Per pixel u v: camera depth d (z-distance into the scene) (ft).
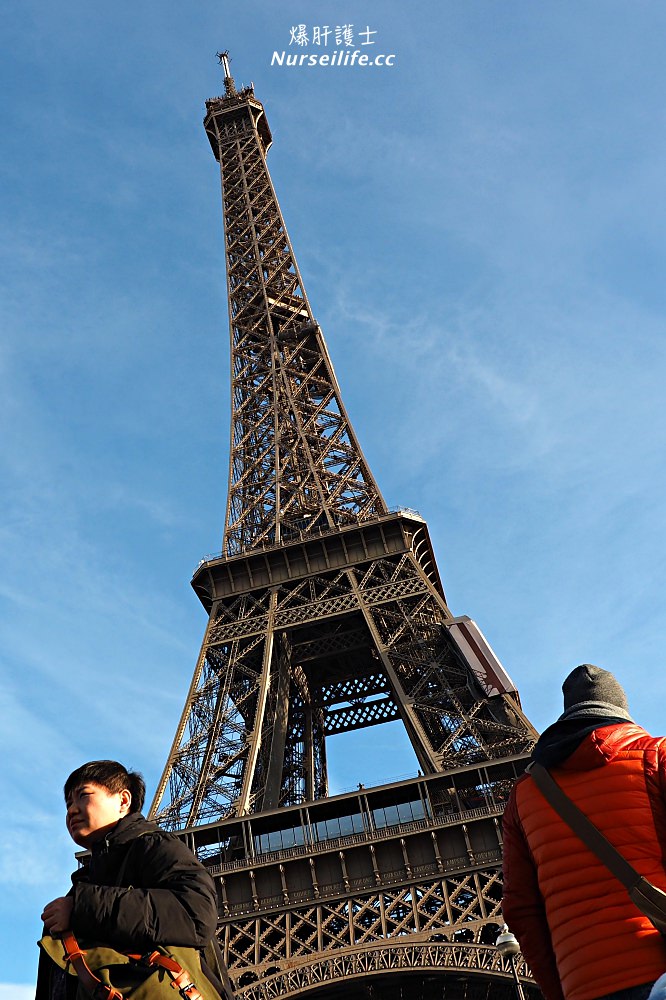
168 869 38.11
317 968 210.38
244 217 504.43
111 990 34.09
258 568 340.80
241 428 412.57
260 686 292.20
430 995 224.12
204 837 251.60
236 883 238.48
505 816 44.68
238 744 282.15
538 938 42.80
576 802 40.37
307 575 333.83
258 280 471.21
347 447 387.96
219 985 37.58
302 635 334.65
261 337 447.01
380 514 345.72
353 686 364.38
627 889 37.99
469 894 225.56
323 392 419.13
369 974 205.36
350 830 246.68
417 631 299.58
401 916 227.20
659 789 39.68
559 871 39.63
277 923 229.45
